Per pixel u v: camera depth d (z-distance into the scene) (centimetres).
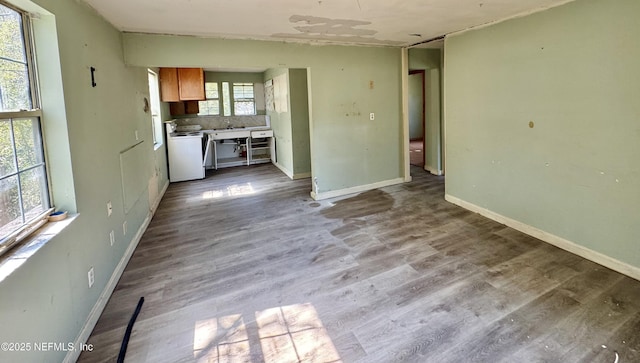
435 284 266
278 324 224
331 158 515
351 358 192
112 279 272
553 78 310
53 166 207
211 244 358
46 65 202
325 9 305
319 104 493
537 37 320
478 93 396
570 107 298
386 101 547
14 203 174
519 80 343
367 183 551
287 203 497
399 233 369
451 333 210
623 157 264
